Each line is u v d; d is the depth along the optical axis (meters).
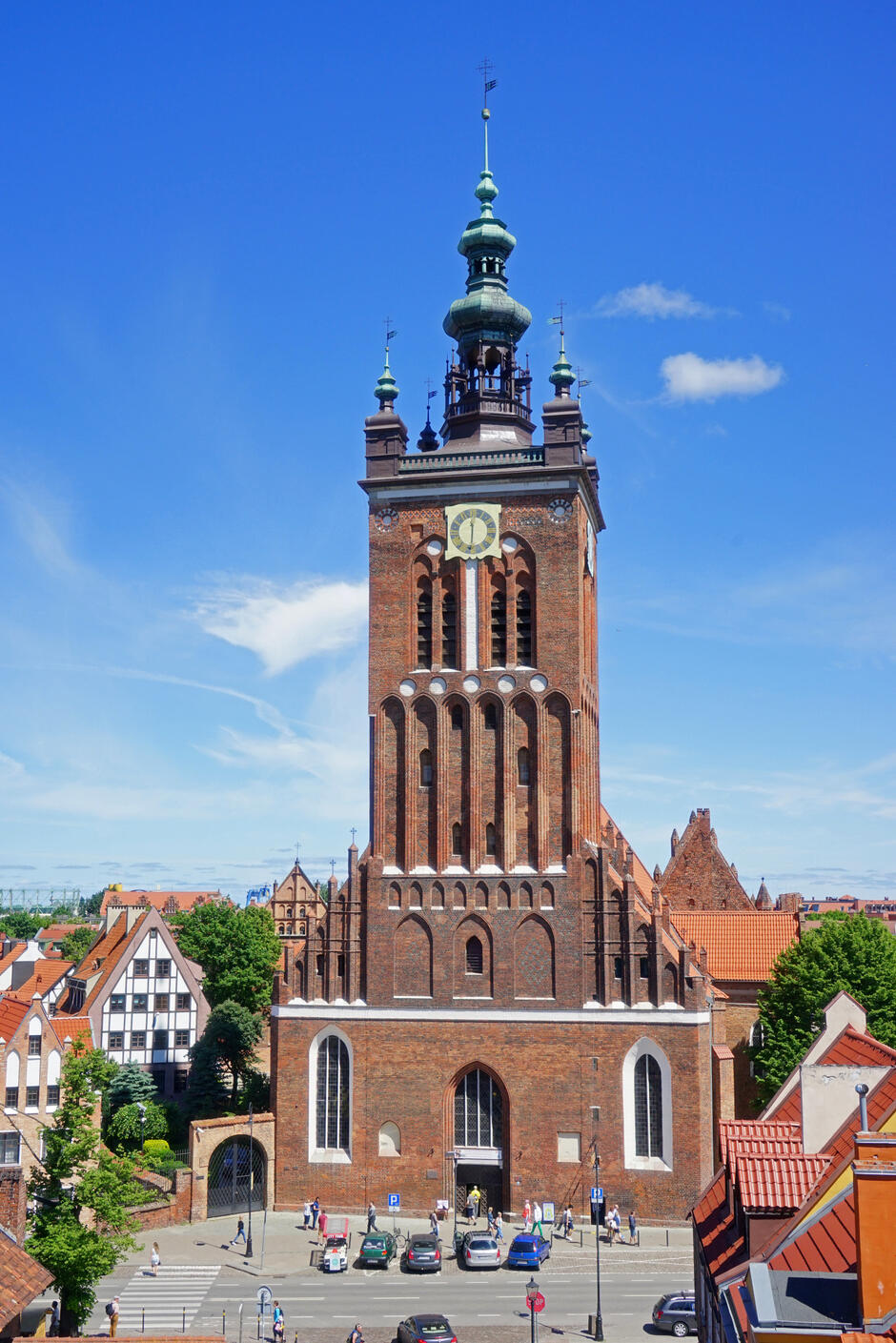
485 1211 75.69
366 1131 76.44
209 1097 94.06
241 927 110.06
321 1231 72.25
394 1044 76.88
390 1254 66.06
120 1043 104.06
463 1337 54.03
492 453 81.50
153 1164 80.50
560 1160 74.19
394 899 78.75
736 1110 95.81
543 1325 55.69
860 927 82.00
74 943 189.00
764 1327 22.12
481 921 77.31
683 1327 54.19
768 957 98.38
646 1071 74.31
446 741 79.75
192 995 106.50
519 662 79.94
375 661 81.56
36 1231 48.25
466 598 80.94
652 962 74.81
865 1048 41.59
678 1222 72.25
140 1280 63.34
